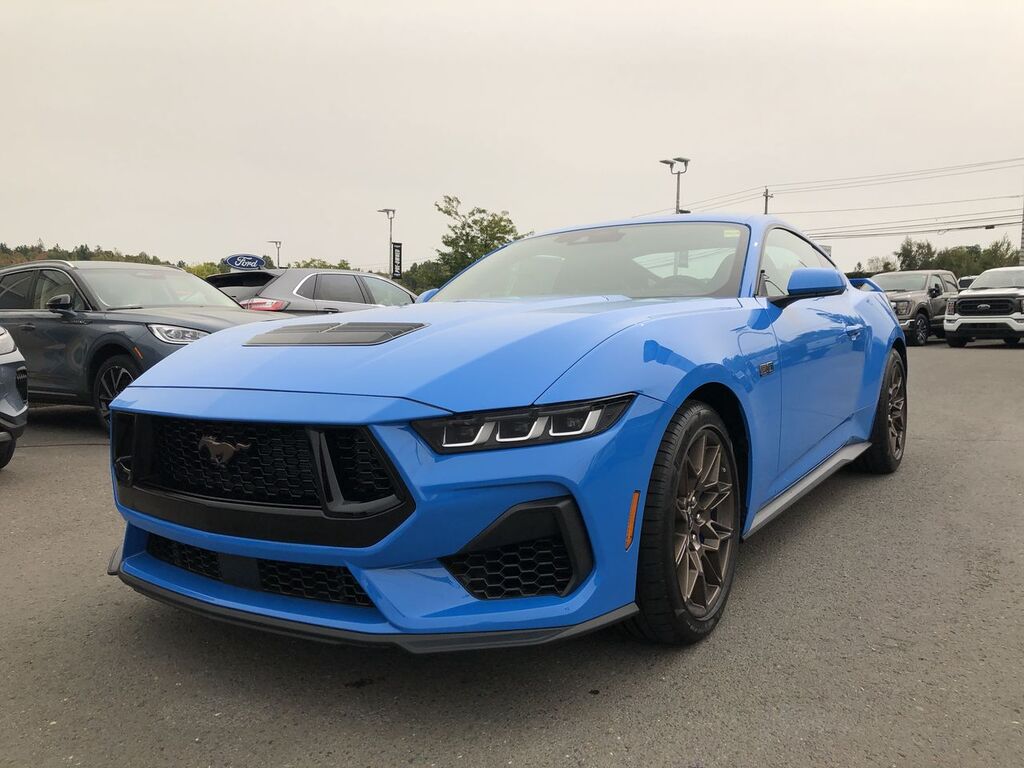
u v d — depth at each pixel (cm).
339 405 198
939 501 407
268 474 208
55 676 233
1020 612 268
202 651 248
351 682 227
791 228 401
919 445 551
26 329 667
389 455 190
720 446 251
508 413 193
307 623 200
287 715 209
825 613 269
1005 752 187
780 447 301
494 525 192
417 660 239
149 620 274
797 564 318
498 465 191
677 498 229
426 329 239
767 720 202
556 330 220
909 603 277
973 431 601
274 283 907
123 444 247
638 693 216
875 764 183
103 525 391
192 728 204
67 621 273
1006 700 211
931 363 1221
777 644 245
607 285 331
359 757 189
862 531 360
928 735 194
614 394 206
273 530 203
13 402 467
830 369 358
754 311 295
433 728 201
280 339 248
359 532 193
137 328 596
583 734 197
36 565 333
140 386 245
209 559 228
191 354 257
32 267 703
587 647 244
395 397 195
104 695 221
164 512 226
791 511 393
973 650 240
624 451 206
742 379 262
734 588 293
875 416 439
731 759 186
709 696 214
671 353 231
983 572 306
